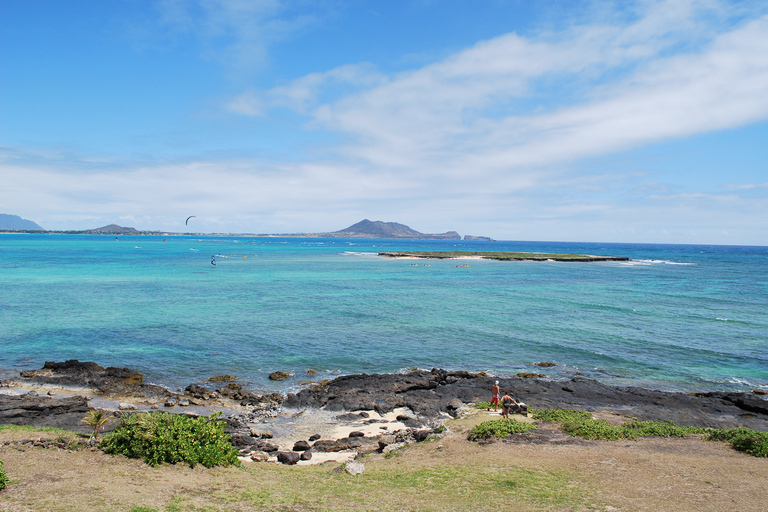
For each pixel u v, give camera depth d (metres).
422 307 54.41
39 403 21.80
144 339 37.00
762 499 11.82
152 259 132.25
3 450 12.62
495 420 19.31
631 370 31.42
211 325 42.44
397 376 28.38
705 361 33.41
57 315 45.50
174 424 14.16
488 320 47.03
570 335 40.88
